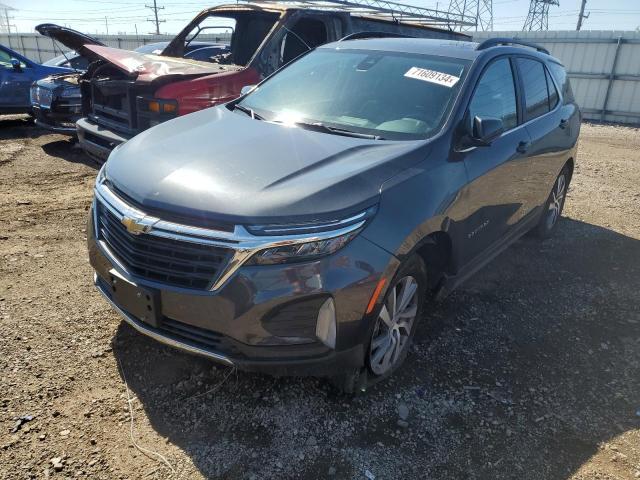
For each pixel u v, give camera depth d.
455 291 4.23
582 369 3.35
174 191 2.53
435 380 3.11
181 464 2.39
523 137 4.15
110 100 5.61
